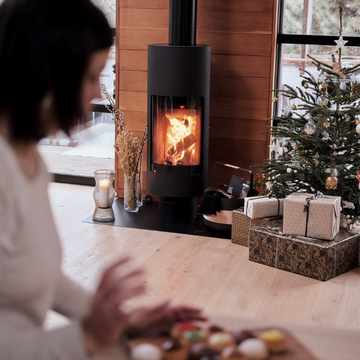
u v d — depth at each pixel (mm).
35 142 729
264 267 2967
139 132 4207
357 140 3125
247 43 3752
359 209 3207
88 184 4656
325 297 2611
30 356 610
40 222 755
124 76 4121
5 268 712
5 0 672
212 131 3967
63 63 663
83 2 685
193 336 709
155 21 3947
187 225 3648
